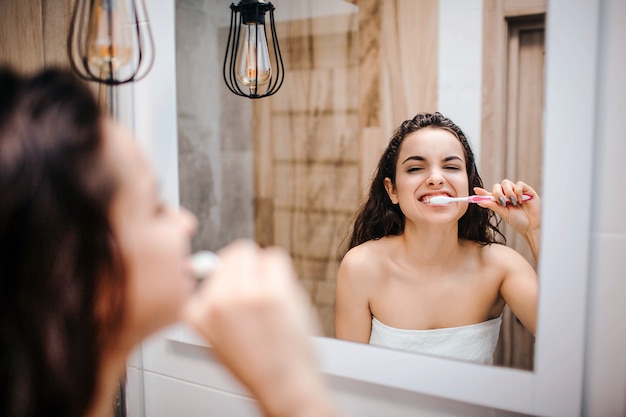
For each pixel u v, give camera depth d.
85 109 0.31
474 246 0.66
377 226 0.73
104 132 0.31
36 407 0.30
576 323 0.59
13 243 0.28
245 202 0.82
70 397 0.30
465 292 0.66
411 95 0.70
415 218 0.70
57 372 0.29
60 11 0.88
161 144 0.86
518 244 0.63
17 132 0.29
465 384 0.65
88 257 0.29
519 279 0.63
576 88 0.58
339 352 0.74
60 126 0.29
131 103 0.87
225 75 0.81
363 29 0.73
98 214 0.30
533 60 0.61
